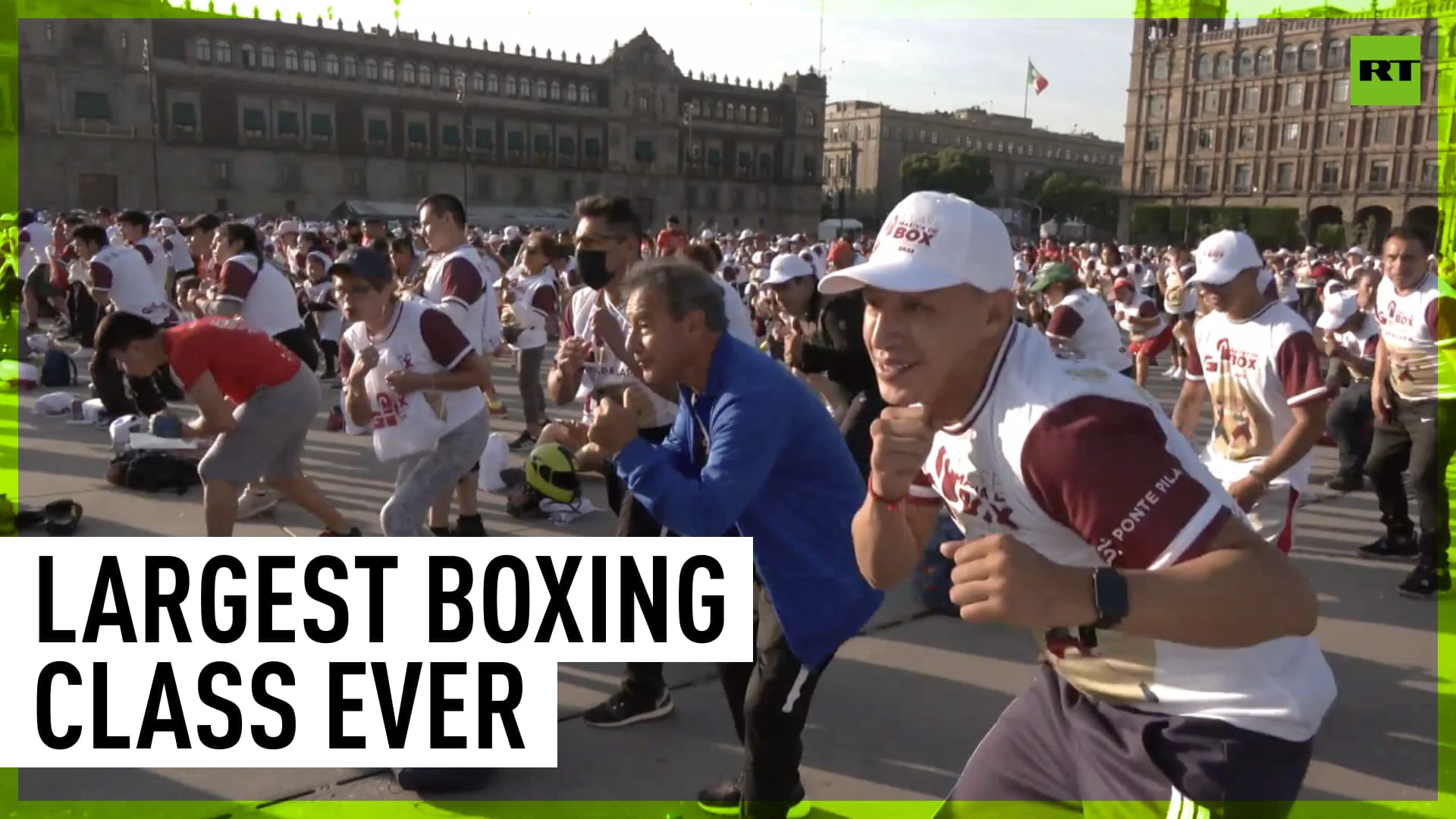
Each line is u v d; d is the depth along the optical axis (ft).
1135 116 276.62
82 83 198.08
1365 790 11.85
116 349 15.26
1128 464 5.47
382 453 14.74
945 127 365.40
